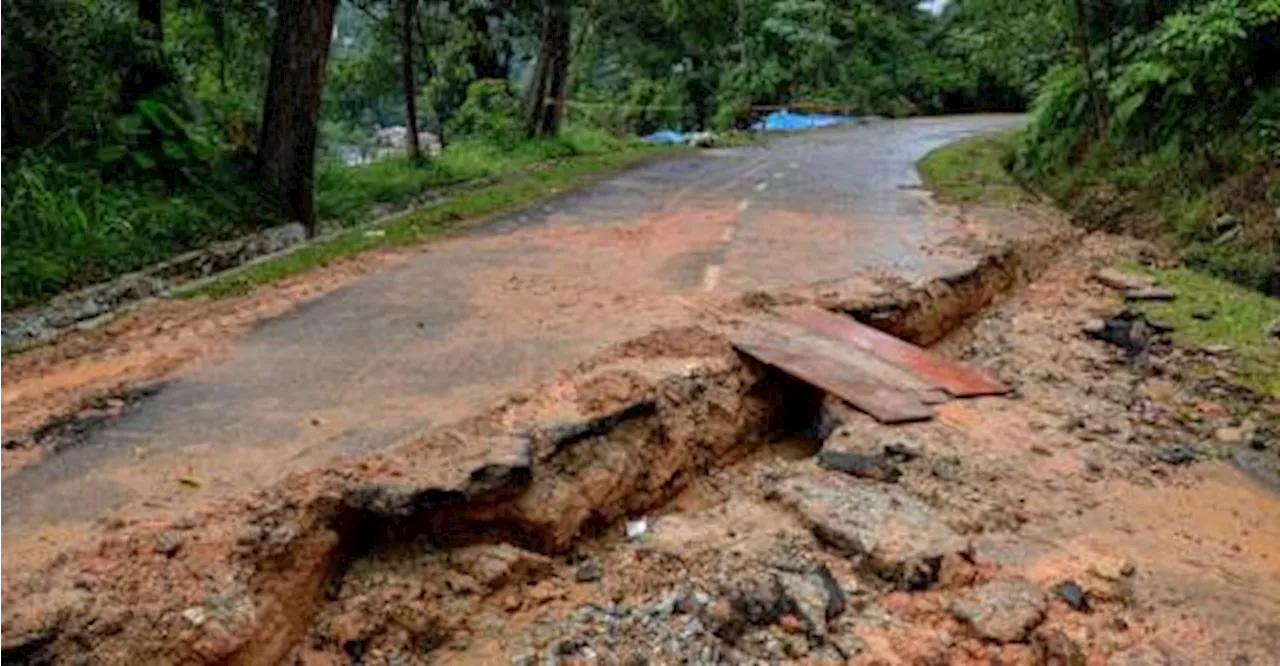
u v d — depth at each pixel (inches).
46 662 142.9
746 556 194.9
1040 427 261.4
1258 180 431.5
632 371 249.3
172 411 228.5
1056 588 186.7
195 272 397.1
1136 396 289.3
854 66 1496.1
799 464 242.8
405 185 594.2
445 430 212.7
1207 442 260.1
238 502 181.2
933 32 1653.5
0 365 269.3
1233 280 395.5
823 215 502.9
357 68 924.6
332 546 180.5
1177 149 509.4
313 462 198.2
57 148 427.2
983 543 202.5
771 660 168.2
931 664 166.1
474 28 876.0
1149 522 217.0
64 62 419.2
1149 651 170.6
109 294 352.2
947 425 255.1
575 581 193.0
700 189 603.2
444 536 191.2
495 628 177.0
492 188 593.3
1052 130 685.3
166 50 490.9
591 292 336.8
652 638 174.1
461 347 274.1
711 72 1430.9
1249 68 497.7
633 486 220.7
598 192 587.5
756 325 297.0
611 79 1612.9
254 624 155.9
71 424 221.6
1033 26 735.7
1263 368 306.8
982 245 421.1
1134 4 625.9
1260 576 197.2
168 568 161.3
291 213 488.4
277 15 490.0
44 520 176.6
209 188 462.9
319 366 259.4
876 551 191.9
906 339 331.0
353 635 170.4
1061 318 363.6
